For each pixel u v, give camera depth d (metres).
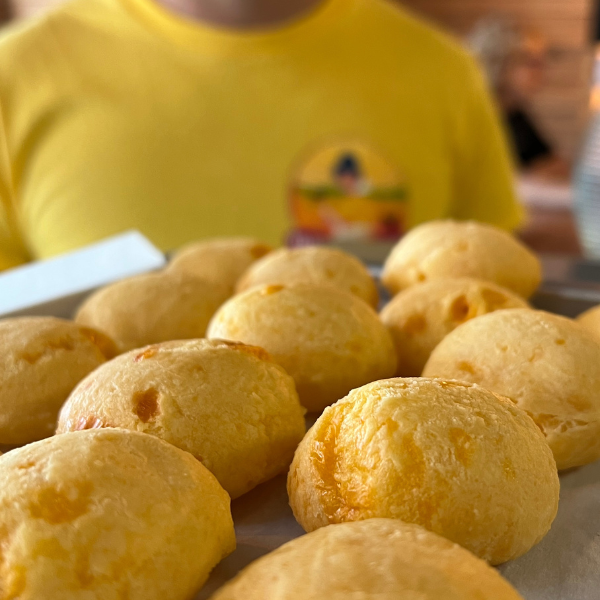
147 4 0.56
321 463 0.16
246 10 0.55
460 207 0.65
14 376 0.21
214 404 0.17
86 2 0.59
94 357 0.22
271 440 0.18
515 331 0.20
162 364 0.18
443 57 0.60
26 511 0.13
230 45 0.55
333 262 0.26
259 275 0.26
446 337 0.21
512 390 0.19
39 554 0.13
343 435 0.16
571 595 0.15
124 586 0.13
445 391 0.16
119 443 0.15
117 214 0.55
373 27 0.58
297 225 0.56
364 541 0.13
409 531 0.13
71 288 0.30
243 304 0.22
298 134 0.56
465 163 0.64
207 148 0.55
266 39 0.55
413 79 0.58
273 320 0.21
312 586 0.12
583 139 0.47
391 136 0.57
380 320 0.23
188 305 0.25
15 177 0.57
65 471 0.14
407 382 0.16
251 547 0.16
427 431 0.15
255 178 0.56
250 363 0.19
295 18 0.57
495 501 0.15
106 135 0.55
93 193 0.55
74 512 0.13
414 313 0.23
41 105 0.56
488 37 0.97
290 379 0.19
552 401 0.19
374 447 0.15
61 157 0.56
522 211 0.66
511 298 0.23
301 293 0.22
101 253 0.33
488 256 0.27
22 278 0.32
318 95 0.56
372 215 0.57
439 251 0.27
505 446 0.15
